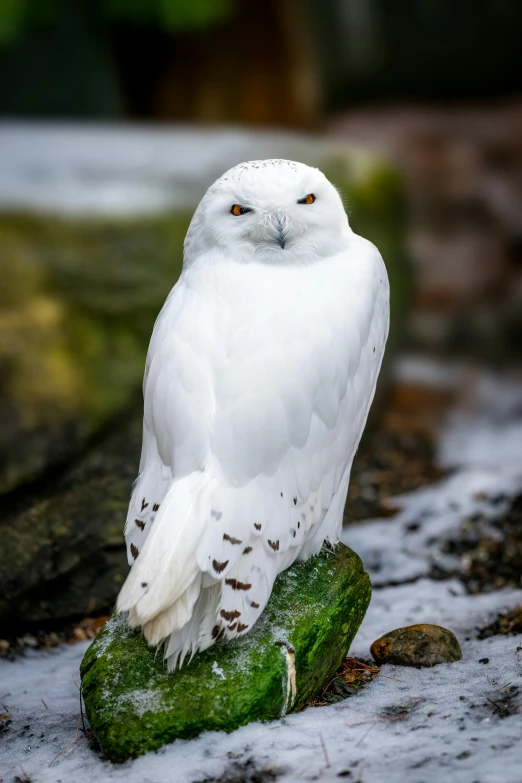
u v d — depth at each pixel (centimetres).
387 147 2603
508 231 2292
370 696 623
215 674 589
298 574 656
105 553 923
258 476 577
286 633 609
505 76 3177
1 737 643
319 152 1438
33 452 988
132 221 1227
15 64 2164
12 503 938
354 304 634
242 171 643
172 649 577
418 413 1541
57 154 1394
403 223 1549
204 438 577
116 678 598
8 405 1048
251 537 569
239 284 627
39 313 1143
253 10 2128
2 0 1792
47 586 888
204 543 539
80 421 1051
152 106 2206
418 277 1923
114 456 1032
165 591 518
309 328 607
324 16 3094
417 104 3195
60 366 1105
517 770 482
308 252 640
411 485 1223
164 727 568
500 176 2480
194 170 1353
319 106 2322
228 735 571
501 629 756
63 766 582
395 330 1485
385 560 963
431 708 582
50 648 852
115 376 1124
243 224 633
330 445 624
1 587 866
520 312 2048
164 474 603
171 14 1895
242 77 2178
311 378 598
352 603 655
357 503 1136
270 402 580
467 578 917
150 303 1200
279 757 541
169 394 597
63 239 1207
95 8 2038
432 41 3164
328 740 557
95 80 2214
